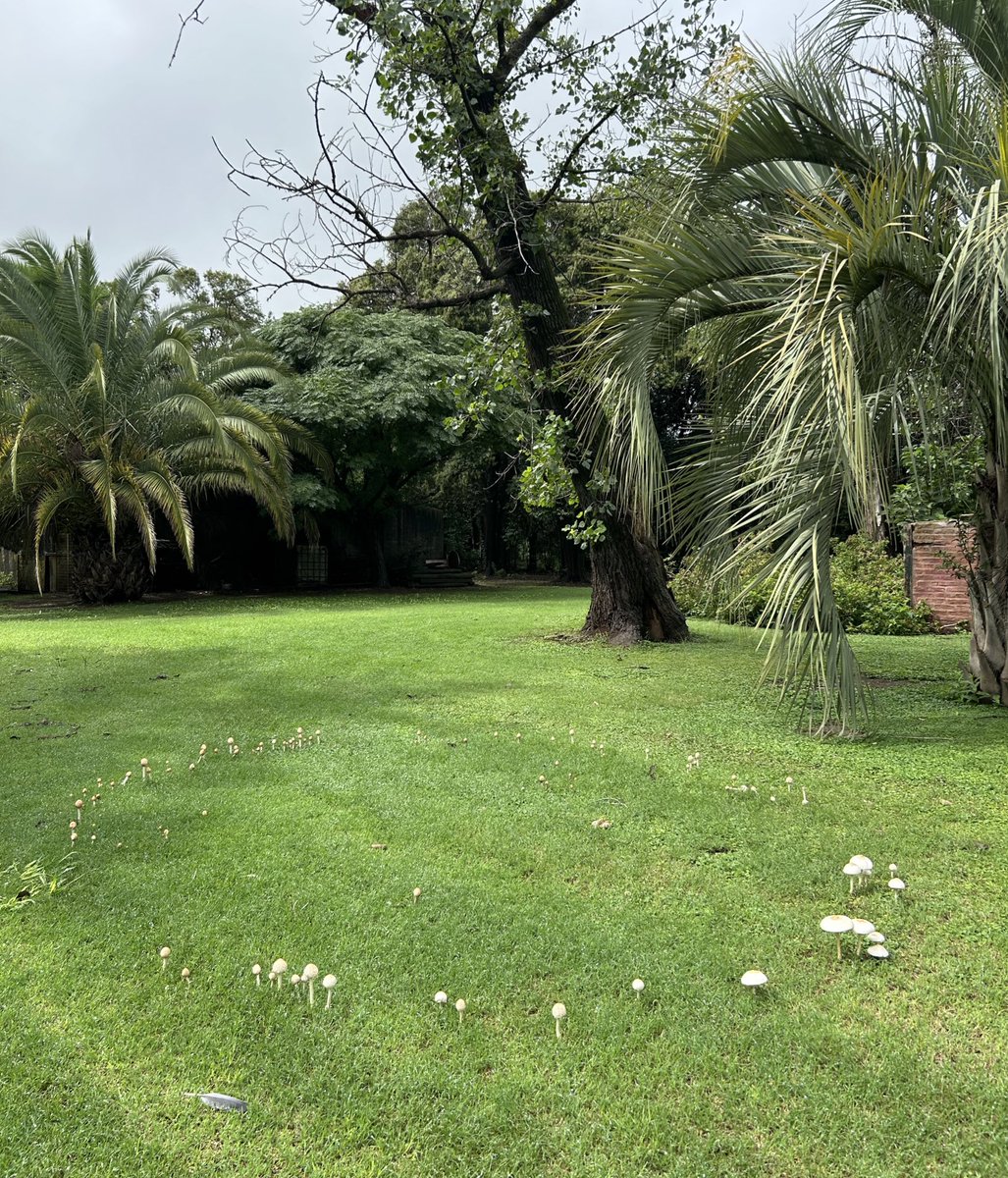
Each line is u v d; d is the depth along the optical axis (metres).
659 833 3.54
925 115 5.28
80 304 15.09
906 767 4.50
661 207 5.73
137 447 15.85
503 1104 1.89
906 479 8.19
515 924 2.73
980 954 2.52
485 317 23.61
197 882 3.08
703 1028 2.17
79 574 16.81
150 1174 1.70
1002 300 4.41
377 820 3.73
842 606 11.27
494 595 19.50
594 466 8.49
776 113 5.20
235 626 11.77
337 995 2.33
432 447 18.92
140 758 4.78
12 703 6.37
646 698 6.47
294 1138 1.81
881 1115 1.84
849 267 4.19
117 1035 2.15
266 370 18.14
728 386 5.84
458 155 7.85
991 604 6.11
